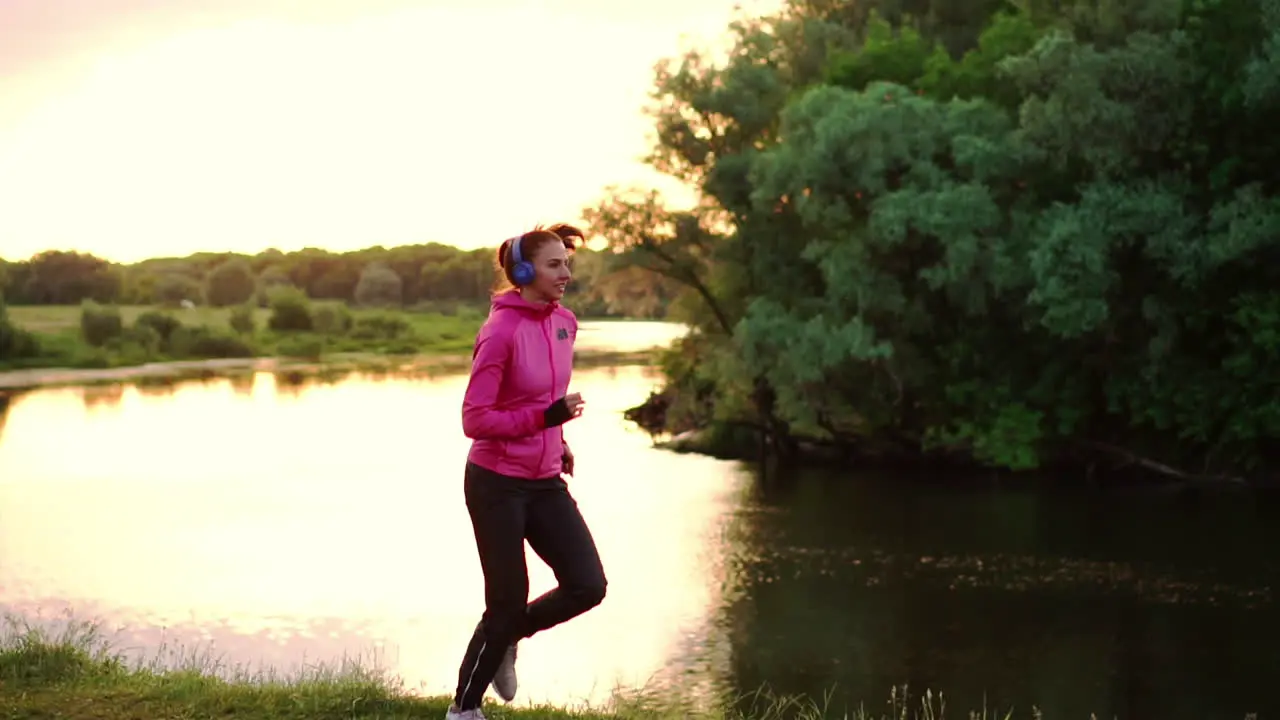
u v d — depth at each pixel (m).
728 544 23.05
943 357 31.89
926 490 29.03
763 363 32.66
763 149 38.47
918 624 17.52
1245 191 26.23
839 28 41.47
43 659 6.43
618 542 23.28
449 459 35.66
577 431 41.47
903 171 30.77
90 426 44.59
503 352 4.67
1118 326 29.19
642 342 97.56
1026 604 18.55
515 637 4.96
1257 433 27.61
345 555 22.44
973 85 32.69
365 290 145.62
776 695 14.22
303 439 40.47
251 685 6.14
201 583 20.19
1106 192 26.77
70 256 120.06
